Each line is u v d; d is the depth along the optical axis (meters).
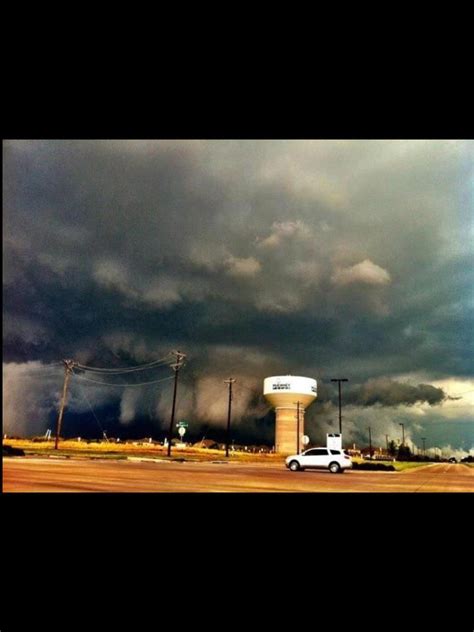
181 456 48.69
